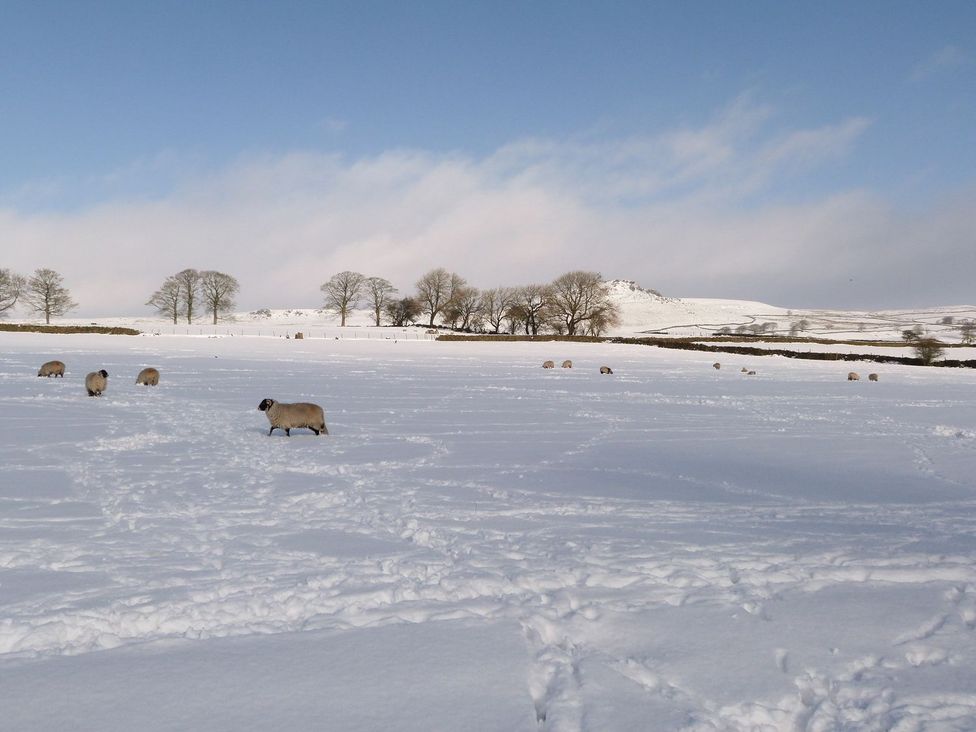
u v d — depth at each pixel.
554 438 17.75
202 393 27.64
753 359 67.00
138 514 9.66
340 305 130.38
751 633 5.89
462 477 12.65
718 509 10.48
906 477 13.18
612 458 14.91
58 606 6.24
